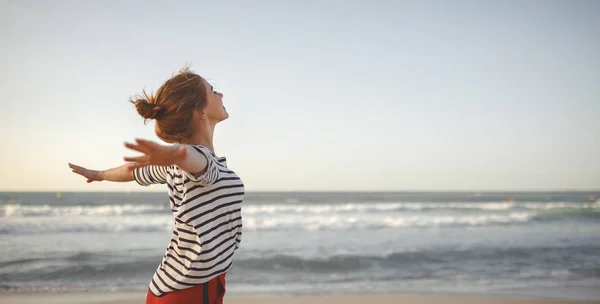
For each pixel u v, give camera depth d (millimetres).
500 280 8508
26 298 6863
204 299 1585
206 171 1409
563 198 53000
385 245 12289
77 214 20484
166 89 1623
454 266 9789
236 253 10898
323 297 7137
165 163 1238
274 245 12180
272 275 8852
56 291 7340
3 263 9383
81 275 8516
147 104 1598
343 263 9898
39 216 19734
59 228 14398
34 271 8742
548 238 14000
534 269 9516
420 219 18750
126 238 12961
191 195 1532
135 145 1154
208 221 1550
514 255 10969
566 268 9633
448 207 27281
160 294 1597
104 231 14195
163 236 13367
